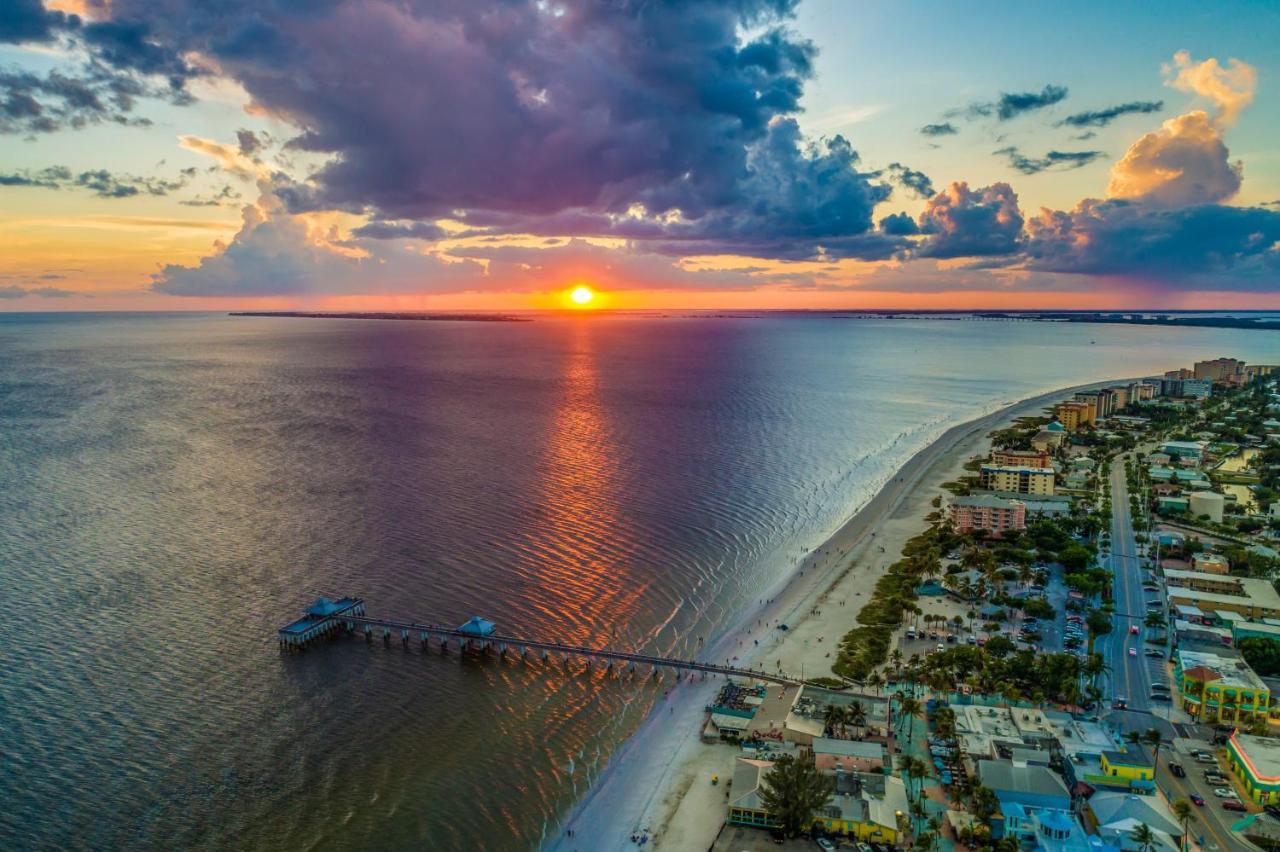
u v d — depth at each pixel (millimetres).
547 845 139500
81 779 147125
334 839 136375
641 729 174875
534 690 186875
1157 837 135250
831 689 187500
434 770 156125
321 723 169000
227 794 145625
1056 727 170125
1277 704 177375
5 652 188500
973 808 144750
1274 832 138125
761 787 149750
